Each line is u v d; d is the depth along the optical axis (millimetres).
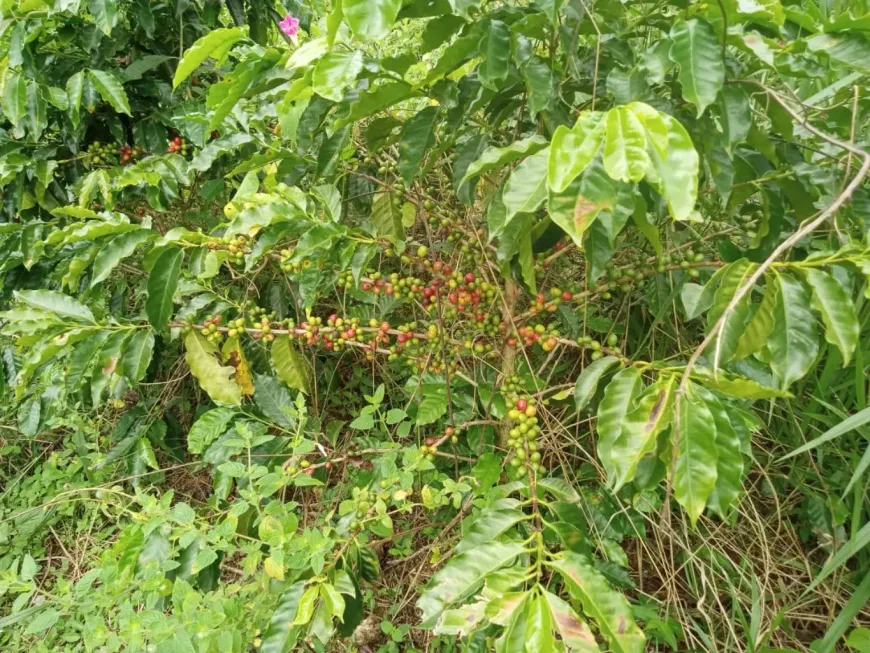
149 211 2957
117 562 1737
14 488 2789
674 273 1904
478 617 1120
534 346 2176
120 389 2264
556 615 1081
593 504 1861
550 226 1524
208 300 2156
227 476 1964
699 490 1103
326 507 2328
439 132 2088
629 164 925
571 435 2152
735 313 1282
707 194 1908
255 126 2271
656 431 1123
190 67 1604
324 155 1830
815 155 1963
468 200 1663
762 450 2115
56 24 2449
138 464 2436
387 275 2646
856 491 1528
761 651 1551
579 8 1415
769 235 1634
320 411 2781
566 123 1503
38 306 1915
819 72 1390
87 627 1606
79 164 2707
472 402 2002
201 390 3051
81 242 2162
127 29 2635
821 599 1933
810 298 1324
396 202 2174
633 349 2350
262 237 1679
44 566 2648
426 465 1742
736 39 1225
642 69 1264
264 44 3131
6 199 2592
